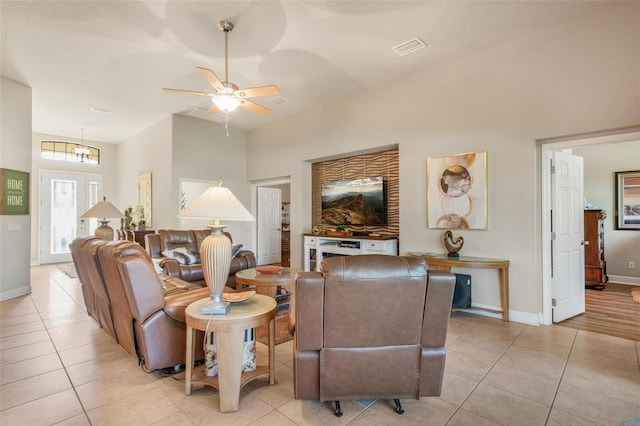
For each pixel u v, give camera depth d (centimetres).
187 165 647
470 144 396
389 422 187
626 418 190
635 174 547
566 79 330
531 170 353
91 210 513
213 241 216
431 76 431
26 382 231
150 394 216
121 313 262
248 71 438
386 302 182
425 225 438
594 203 585
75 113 616
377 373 192
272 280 364
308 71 439
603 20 309
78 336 318
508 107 368
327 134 571
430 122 433
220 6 301
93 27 335
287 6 302
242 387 221
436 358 192
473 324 355
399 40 362
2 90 448
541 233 358
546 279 355
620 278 559
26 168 481
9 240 455
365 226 557
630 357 271
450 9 307
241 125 706
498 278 382
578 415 193
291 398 212
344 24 331
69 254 802
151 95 524
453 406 202
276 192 835
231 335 198
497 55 374
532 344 299
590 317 380
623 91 300
